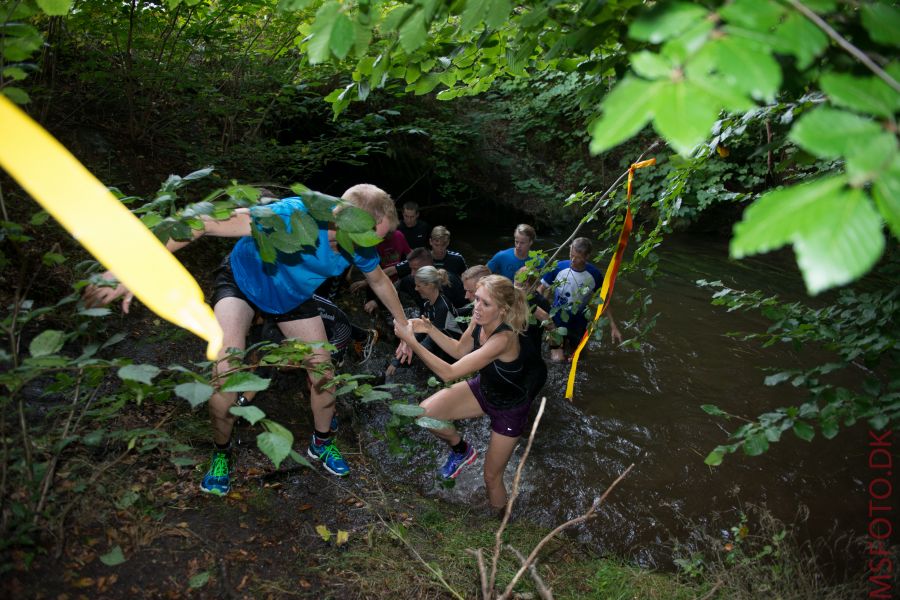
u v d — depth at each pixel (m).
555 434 4.56
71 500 2.53
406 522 3.25
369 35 1.71
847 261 0.75
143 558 2.45
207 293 4.82
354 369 4.92
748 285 7.87
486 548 3.15
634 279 7.90
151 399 3.42
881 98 0.89
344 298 6.12
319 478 3.41
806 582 2.93
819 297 7.47
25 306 2.27
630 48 2.00
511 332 3.19
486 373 3.34
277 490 3.20
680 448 4.46
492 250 9.04
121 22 5.37
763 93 0.83
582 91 2.62
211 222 2.46
